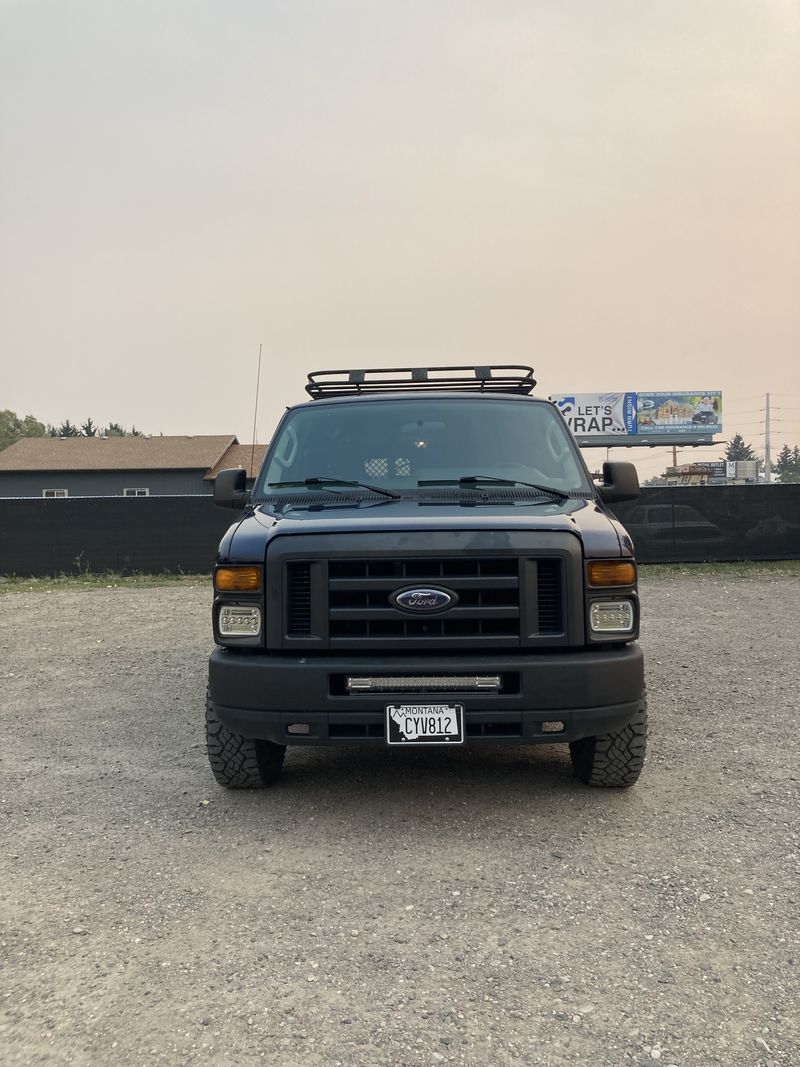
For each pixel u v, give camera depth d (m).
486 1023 2.52
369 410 5.31
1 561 15.71
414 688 3.90
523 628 3.94
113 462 47.09
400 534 3.97
